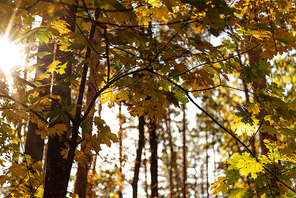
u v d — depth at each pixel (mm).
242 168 2635
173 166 19375
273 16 3199
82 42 2215
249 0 2885
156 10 2035
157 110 2775
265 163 2730
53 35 2750
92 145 2711
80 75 2795
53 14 1844
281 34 2445
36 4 1773
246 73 2752
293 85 7730
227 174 2756
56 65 2928
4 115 3285
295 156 2691
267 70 2721
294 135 2844
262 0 2941
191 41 1988
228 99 12867
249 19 2936
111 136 2750
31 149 5367
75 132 2615
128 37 2068
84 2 1810
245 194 2740
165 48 2400
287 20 3264
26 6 1777
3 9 1714
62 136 2707
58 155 2922
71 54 3354
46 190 2840
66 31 2602
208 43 1954
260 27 2416
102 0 1547
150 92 2648
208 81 2352
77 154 2977
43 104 2781
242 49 2760
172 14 2393
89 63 2455
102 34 2055
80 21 2598
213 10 1637
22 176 3311
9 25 1917
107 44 2078
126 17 1744
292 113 2863
